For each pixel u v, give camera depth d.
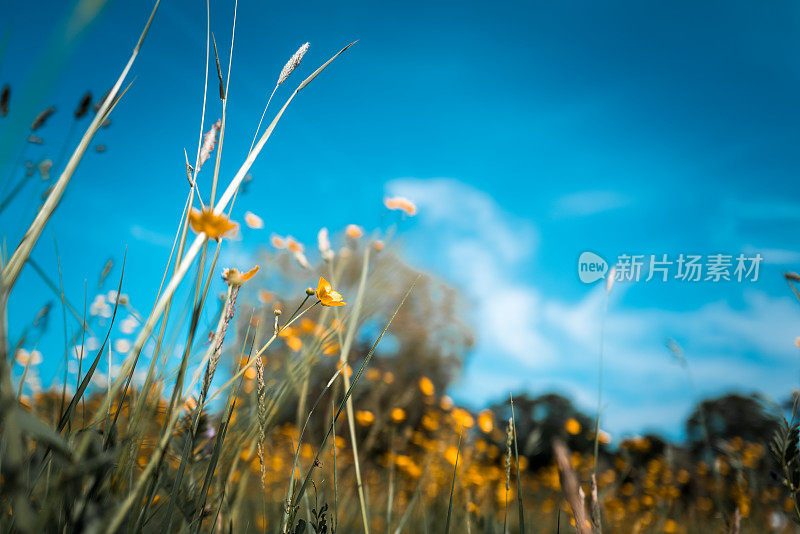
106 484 0.33
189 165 0.40
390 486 0.71
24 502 0.23
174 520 0.40
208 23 0.40
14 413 0.23
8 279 0.32
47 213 0.34
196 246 0.34
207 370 0.36
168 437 0.33
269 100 0.41
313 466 0.45
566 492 0.39
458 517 0.81
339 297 0.46
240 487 0.50
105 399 0.34
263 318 0.52
